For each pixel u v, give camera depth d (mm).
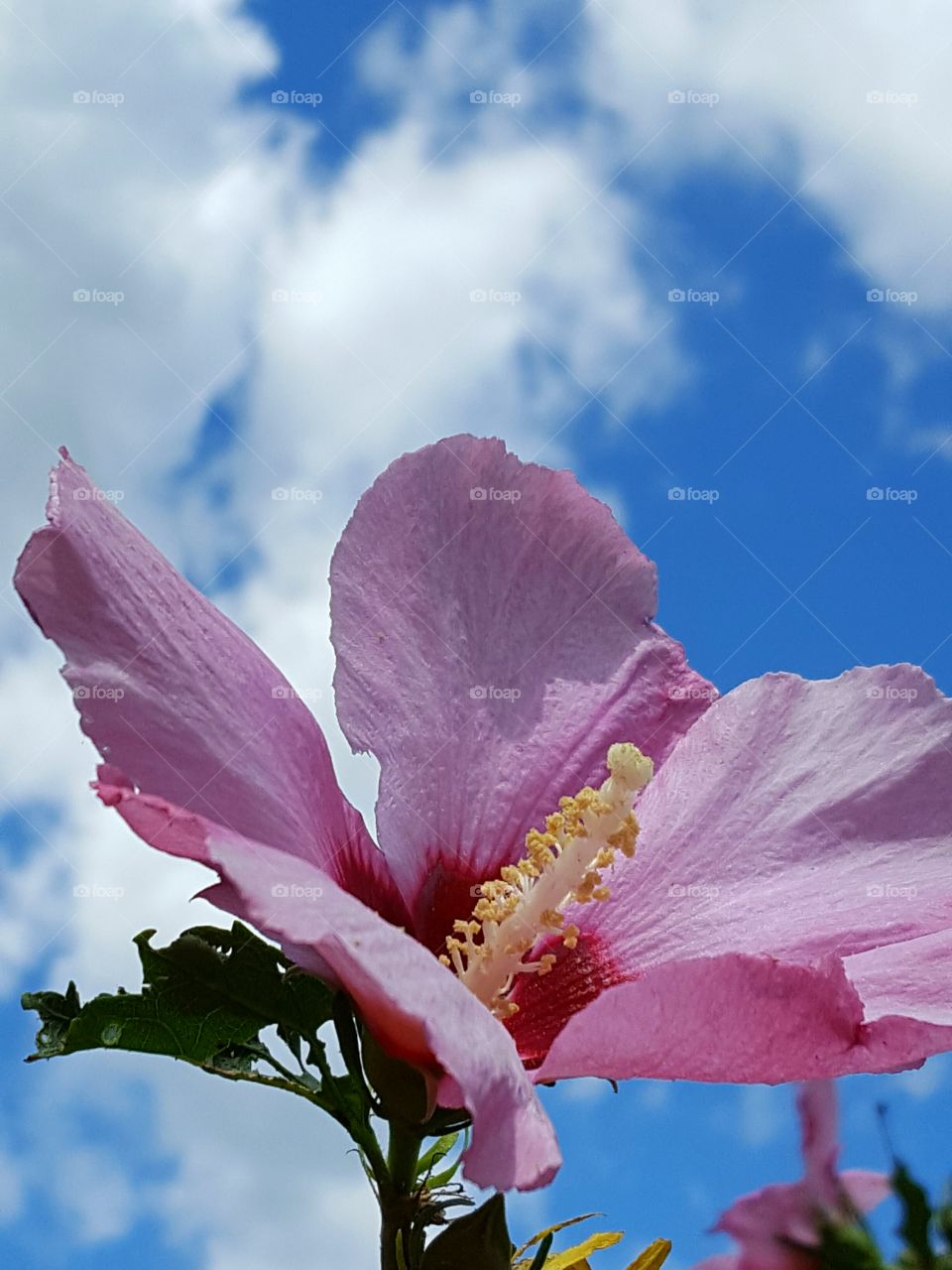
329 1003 142
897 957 149
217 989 142
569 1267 145
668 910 166
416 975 113
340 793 156
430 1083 124
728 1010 119
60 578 122
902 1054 121
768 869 165
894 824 164
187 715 127
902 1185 97
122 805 115
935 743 167
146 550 137
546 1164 105
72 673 120
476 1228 122
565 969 165
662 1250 141
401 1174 131
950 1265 94
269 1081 141
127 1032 144
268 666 147
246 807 129
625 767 154
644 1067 123
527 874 158
